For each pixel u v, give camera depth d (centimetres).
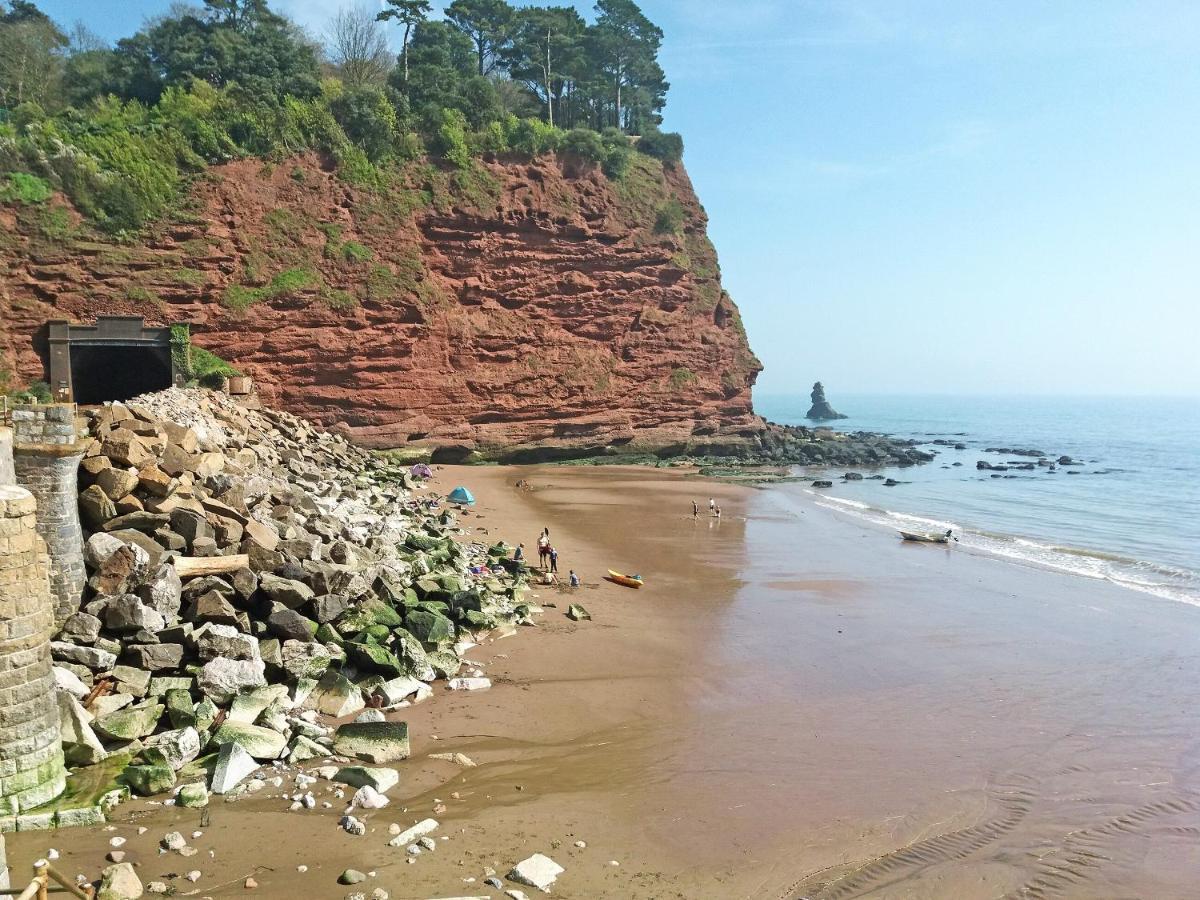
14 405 1519
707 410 8181
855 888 1107
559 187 7506
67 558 1566
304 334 5909
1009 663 2152
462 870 1070
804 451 8325
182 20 6794
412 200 6712
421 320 6469
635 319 7806
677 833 1225
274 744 1379
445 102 7244
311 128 6400
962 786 1432
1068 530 4506
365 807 1220
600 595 2720
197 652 1567
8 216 5091
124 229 5384
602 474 6525
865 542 3988
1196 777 1491
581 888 1055
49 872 838
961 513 5125
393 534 2986
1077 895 1115
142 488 1944
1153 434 14762
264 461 3478
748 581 3053
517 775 1398
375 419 6191
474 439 6675
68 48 7562
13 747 1125
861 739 1631
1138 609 2755
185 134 5909
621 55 10038
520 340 7025
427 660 1853
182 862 1044
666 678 1958
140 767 1238
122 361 5325
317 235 6162
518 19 9244
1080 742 1639
